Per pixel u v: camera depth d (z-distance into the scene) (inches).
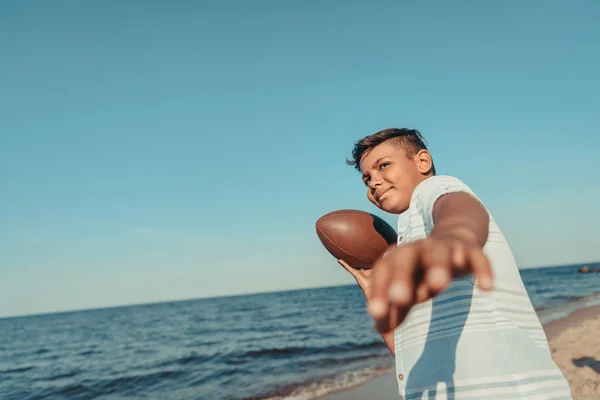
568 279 2084.2
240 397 323.0
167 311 2743.6
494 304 57.3
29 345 1173.7
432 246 24.4
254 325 1114.1
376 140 74.0
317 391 309.9
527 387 53.9
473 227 31.6
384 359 418.9
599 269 3021.7
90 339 1187.9
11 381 589.0
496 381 53.8
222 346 697.6
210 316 1716.3
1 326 2578.7
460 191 49.1
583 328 446.0
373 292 22.8
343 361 435.2
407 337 62.7
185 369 504.7
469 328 56.8
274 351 562.3
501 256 60.0
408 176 71.7
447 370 55.9
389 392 286.4
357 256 102.4
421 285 24.0
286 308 1828.2
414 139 74.4
